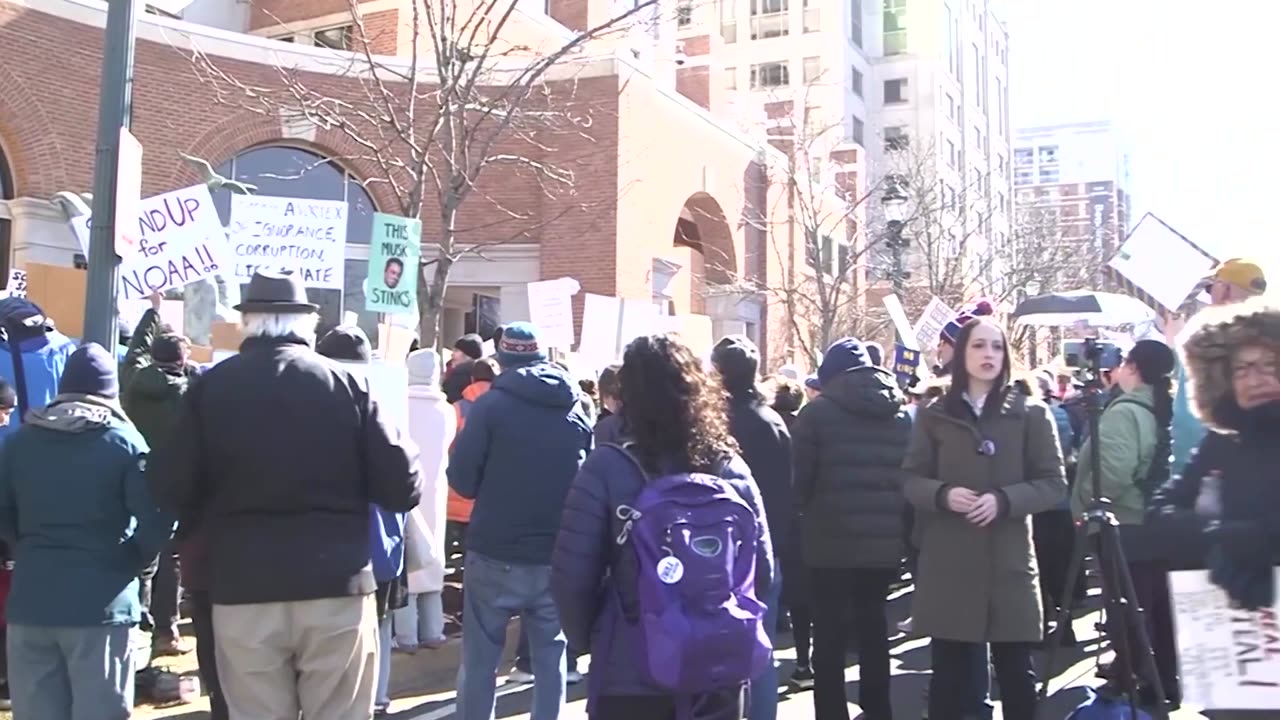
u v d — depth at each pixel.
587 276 19.53
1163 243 6.87
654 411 3.28
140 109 16.84
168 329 6.47
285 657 3.70
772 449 5.28
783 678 7.23
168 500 3.70
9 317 5.81
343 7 21.20
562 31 22.70
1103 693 4.25
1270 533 3.13
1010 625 4.54
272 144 18.47
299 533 3.64
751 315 26.92
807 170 27.72
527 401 4.95
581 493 3.26
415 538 5.94
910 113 63.16
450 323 23.41
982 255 38.47
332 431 3.71
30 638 4.03
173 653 6.68
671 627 2.98
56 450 4.04
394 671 6.73
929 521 4.75
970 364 4.69
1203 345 3.31
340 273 8.41
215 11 21.84
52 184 15.57
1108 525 4.38
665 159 21.97
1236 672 3.19
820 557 5.22
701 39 34.25
